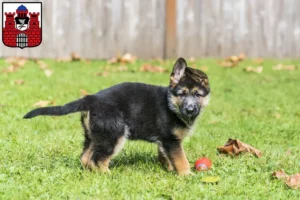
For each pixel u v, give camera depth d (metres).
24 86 11.72
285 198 6.02
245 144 7.78
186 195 5.95
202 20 16.30
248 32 16.59
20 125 8.66
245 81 13.62
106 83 12.48
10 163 6.80
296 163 7.30
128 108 6.73
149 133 6.86
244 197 5.98
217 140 8.45
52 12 15.41
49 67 14.30
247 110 10.67
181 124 6.85
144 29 15.95
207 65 15.28
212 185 6.32
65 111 6.48
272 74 14.66
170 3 15.96
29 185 6.06
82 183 6.21
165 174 6.82
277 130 9.26
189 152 7.81
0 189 5.93
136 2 15.82
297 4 16.72
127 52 15.97
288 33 16.78
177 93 6.89
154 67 14.38
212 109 10.61
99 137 6.56
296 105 11.35
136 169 6.92
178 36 16.20
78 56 15.41
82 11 15.59
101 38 15.79
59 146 7.61
